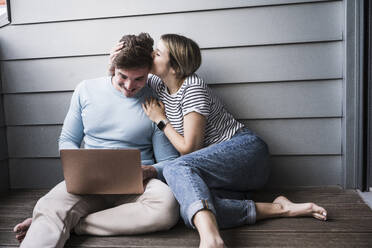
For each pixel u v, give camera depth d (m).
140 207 1.42
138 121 1.68
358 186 1.89
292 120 1.97
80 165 1.37
